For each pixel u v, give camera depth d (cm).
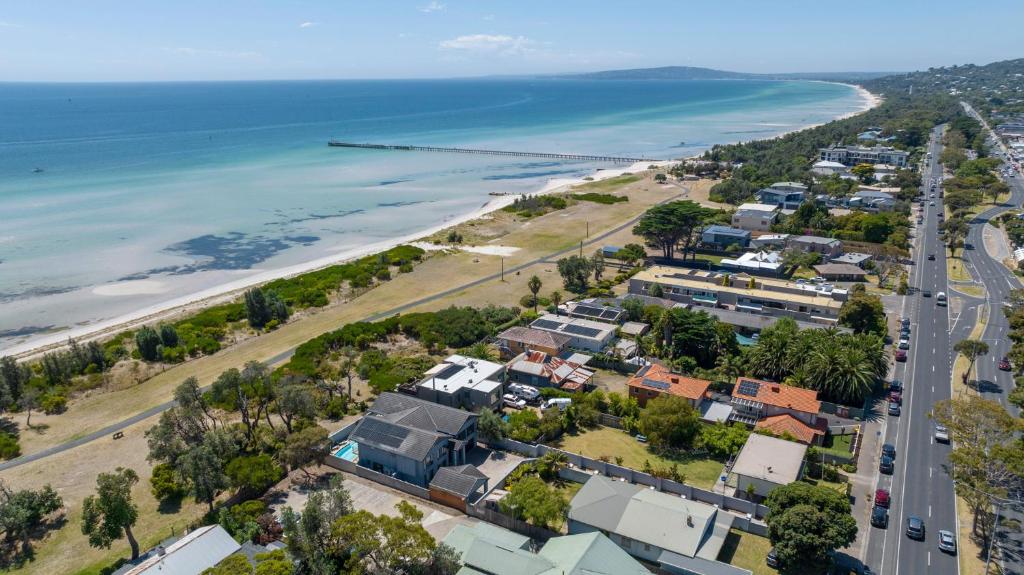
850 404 9481
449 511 7306
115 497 6444
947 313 13238
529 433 8675
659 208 17525
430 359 11312
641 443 8806
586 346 11681
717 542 6425
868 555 6500
